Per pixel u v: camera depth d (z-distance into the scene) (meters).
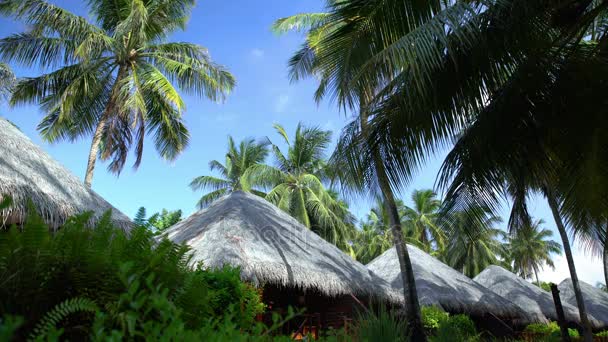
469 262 40.62
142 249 1.52
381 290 12.30
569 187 7.98
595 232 8.19
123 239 1.48
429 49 5.96
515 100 7.73
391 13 7.14
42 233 1.25
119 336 1.00
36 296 1.21
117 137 17.73
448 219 8.70
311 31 11.94
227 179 31.11
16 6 15.21
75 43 16.41
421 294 15.40
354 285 11.23
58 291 1.24
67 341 1.17
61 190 6.58
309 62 12.24
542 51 7.22
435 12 7.04
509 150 8.17
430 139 7.63
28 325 1.17
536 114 7.98
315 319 11.48
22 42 16.00
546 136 8.12
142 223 1.63
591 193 7.35
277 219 12.15
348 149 7.99
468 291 17.42
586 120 7.51
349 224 30.70
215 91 18.53
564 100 7.74
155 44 18.41
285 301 11.37
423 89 7.09
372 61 6.51
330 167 8.29
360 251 39.91
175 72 17.92
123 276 1.18
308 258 10.93
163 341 1.07
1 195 5.31
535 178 8.98
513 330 19.44
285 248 10.71
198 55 18.62
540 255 47.56
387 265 18.22
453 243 8.96
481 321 19.28
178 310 1.24
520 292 22.03
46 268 1.24
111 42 16.44
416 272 16.72
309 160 29.06
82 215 1.46
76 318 1.24
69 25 15.89
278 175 27.55
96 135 16.25
